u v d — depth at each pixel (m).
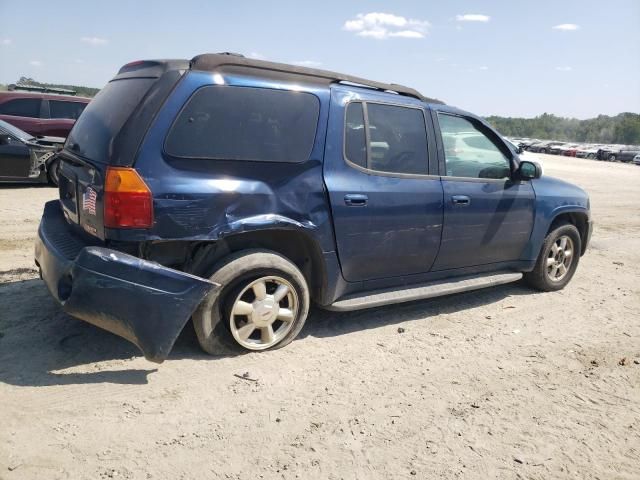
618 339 4.74
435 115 4.70
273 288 3.92
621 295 6.04
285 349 4.05
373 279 4.39
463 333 4.65
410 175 4.45
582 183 21.00
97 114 3.81
